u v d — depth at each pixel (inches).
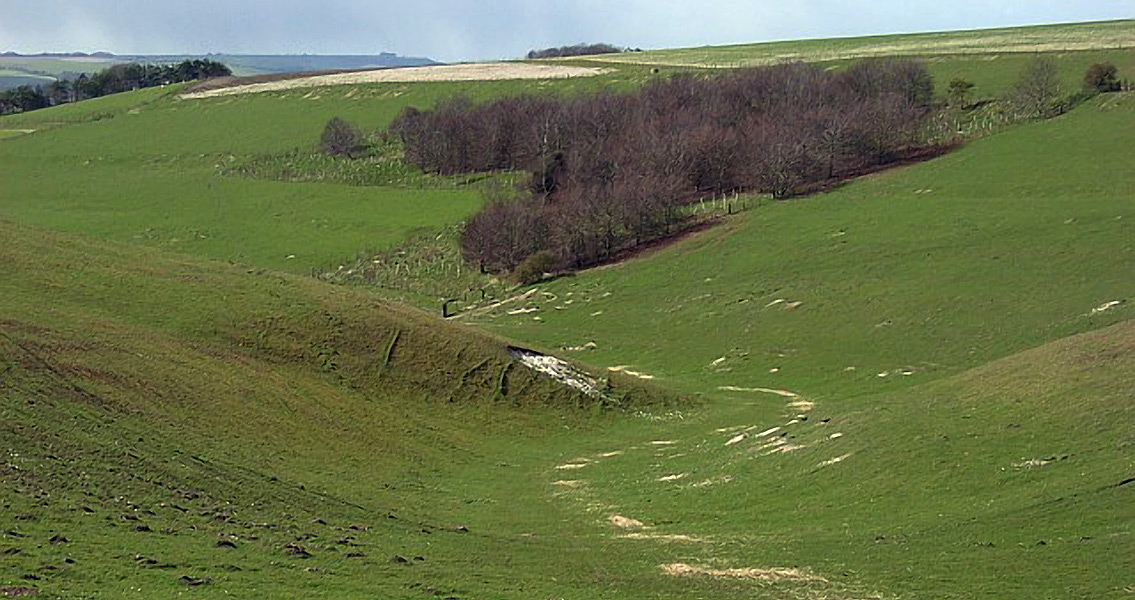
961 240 3909.9
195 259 2751.0
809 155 5260.8
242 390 1956.2
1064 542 1195.3
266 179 6545.3
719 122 6043.3
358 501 1567.4
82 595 917.2
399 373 2310.5
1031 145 5137.8
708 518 1542.8
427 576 1144.8
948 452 1568.7
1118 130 5128.0
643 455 2046.0
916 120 5698.8
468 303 4426.7
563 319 3991.1
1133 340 1838.1
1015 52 7234.3
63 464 1358.3
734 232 4655.5
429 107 7691.9
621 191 4940.9
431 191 6018.7
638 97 6825.8
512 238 4832.7
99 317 2094.0
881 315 3361.2
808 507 1514.5
